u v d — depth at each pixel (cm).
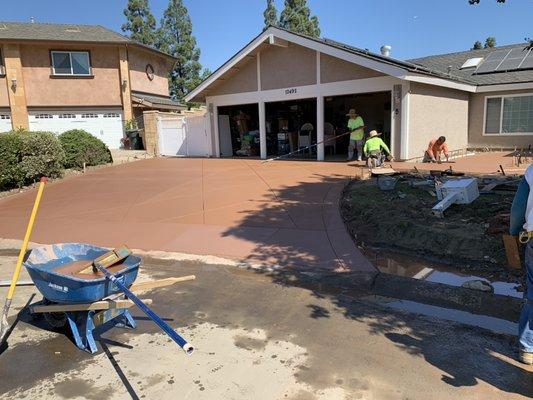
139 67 2667
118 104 2541
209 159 1825
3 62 2327
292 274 566
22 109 2362
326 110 2052
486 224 661
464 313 451
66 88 2438
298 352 378
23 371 366
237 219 830
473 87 1791
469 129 1908
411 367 350
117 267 437
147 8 4397
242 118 1956
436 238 635
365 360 362
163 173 1421
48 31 2523
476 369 346
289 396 319
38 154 1305
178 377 349
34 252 448
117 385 341
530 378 332
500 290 494
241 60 1675
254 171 1359
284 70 1623
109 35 2578
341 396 317
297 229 749
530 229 325
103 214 934
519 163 1312
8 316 473
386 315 446
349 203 871
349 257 614
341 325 426
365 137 1981
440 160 1409
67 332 435
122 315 436
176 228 802
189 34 4691
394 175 1108
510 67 1895
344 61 1462
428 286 510
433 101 1530
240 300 494
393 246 656
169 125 2058
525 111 1762
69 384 346
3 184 1233
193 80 4625
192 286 540
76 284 380
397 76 1290
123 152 2156
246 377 345
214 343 399
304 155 1759
